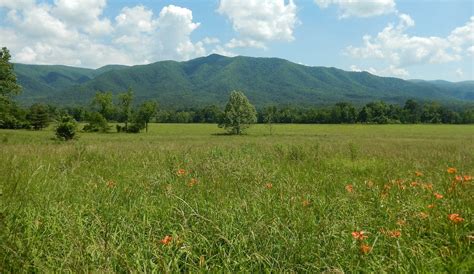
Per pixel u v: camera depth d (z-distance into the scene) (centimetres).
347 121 14588
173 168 849
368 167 1056
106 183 666
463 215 468
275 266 352
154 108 9244
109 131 9262
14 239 373
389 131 8869
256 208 504
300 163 1136
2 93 5156
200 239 400
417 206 505
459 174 848
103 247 352
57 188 631
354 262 356
